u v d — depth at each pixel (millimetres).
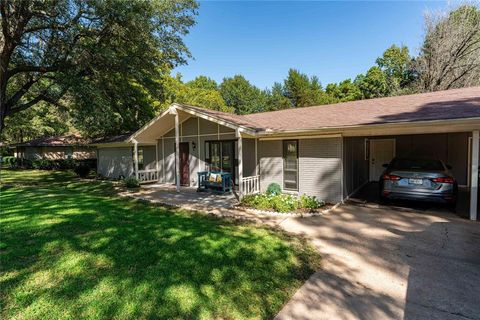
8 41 12289
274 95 41281
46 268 3672
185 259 4070
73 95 13312
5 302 2881
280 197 8094
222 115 10367
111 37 13492
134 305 2881
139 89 18281
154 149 14758
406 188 7188
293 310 2939
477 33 18688
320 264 4145
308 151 8984
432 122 5961
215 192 10711
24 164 26453
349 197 9344
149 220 6305
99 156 18703
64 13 11680
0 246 4387
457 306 3027
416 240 5164
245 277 3604
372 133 7977
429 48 21125
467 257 4367
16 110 14320
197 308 2875
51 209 7180
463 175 11148
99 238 4891
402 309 2979
